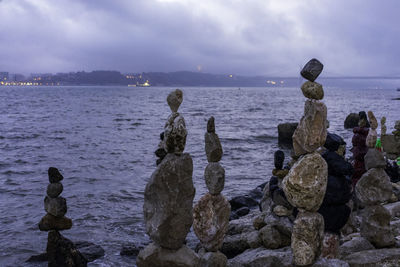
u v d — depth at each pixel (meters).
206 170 4.14
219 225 4.14
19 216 12.37
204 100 133.88
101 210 12.87
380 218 4.54
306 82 3.34
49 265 5.60
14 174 19.78
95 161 23.81
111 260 8.39
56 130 42.50
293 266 3.44
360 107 87.44
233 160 24.45
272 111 76.50
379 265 4.03
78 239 9.91
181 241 3.34
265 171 20.62
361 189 4.60
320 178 3.31
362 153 7.46
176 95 3.29
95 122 52.72
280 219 5.18
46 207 5.49
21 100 122.94
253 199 12.90
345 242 5.09
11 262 8.52
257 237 5.66
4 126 46.50
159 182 3.25
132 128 45.53
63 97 152.88
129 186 16.91
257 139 35.88
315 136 3.28
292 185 3.32
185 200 3.31
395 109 79.56
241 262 4.89
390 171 9.38
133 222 11.47
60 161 23.80
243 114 68.12
